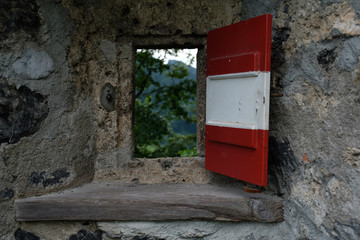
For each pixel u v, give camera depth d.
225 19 2.25
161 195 1.97
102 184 2.23
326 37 1.52
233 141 1.87
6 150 1.77
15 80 1.79
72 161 2.09
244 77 1.79
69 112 2.07
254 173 1.77
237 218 1.90
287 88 1.82
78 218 1.90
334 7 1.47
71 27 2.08
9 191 1.80
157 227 1.95
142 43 2.29
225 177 2.27
